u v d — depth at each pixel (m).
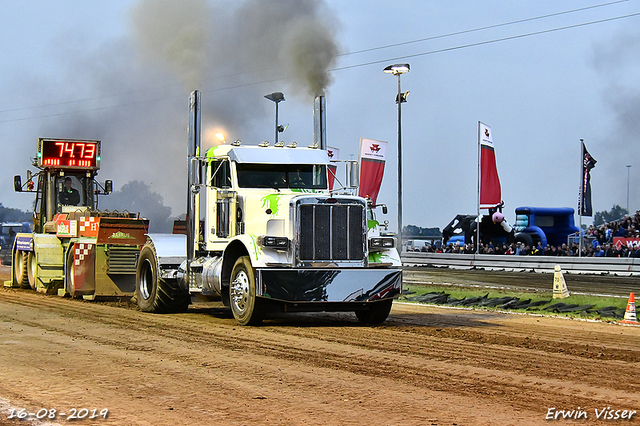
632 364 15.70
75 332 20.16
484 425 10.42
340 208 21.89
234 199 23.31
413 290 37.75
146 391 12.45
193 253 25.36
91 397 11.98
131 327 21.44
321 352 16.64
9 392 12.33
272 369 14.49
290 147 24.77
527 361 15.80
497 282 42.69
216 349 17.03
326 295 21.41
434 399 11.98
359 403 11.66
